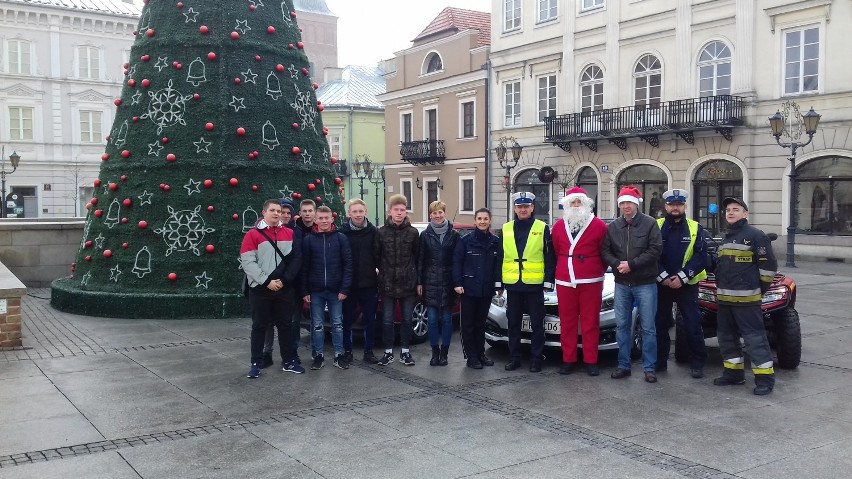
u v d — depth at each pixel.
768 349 7.03
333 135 48.88
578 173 29.30
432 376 7.79
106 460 5.19
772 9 22.44
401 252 8.25
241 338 9.73
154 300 11.21
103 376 7.68
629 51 26.69
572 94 28.94
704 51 24.44
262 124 12.29
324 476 4.87
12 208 46.62
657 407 6.55
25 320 11.08
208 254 11.56
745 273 7.06
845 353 8.91
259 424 6.05
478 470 4.97
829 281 16.97
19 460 5.19
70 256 16.19
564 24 29.02
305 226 8.27
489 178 33.31
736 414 6.30
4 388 7.18
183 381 7.50
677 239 7.58
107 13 48.91
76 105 48.56
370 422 6.10
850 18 20.80
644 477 4.83
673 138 25.31
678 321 8.46
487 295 8.10
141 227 11.61
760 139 23.05
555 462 5.12
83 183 48.81
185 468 5.03
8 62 46.28
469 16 36.81
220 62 12.24
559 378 7.71
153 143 12.00
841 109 21.11
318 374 7.88
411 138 38.62
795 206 22.42
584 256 7.73
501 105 32.47
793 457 5.20
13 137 46.66
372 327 8.47
